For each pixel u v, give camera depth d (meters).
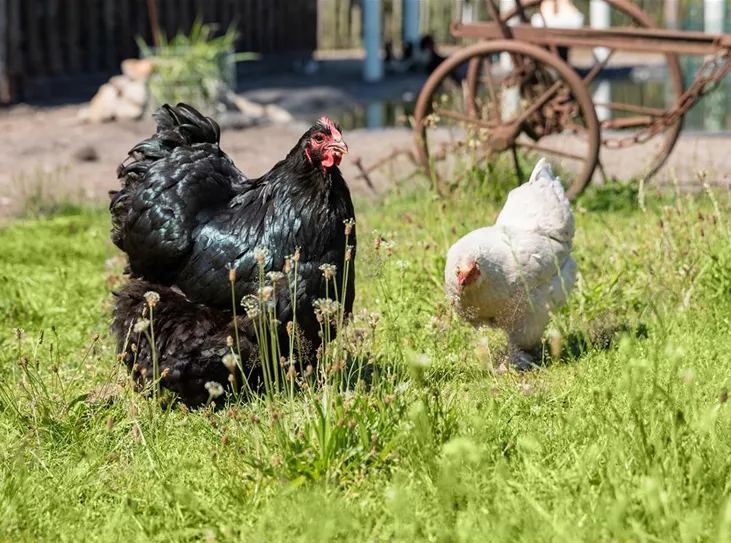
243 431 1.90
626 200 3.41
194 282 2.12
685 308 2.34
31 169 4.59
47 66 6.70
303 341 2.08
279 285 2.07
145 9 7.48
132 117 5.74
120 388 2.11
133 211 2.16
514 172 3.55
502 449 1.82
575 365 2.17
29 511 1.78
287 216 2.09
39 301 2.71
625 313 2.44
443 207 2.89
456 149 3.34
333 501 1.73
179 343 2.10
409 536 1.64
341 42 11.67
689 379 1.78
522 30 3.44
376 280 2.54
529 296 2.13
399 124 6.02
